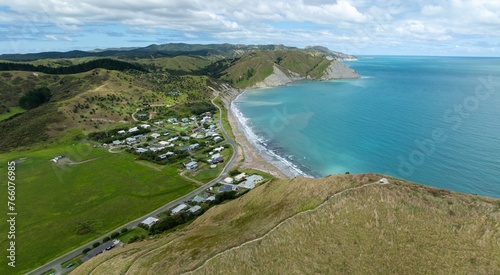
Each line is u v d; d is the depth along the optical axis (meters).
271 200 62.81
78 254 70.19
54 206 91.81
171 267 44.75
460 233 40.12
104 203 93.38
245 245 44.12
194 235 56.81
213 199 93.12
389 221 43.22
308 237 43.44
